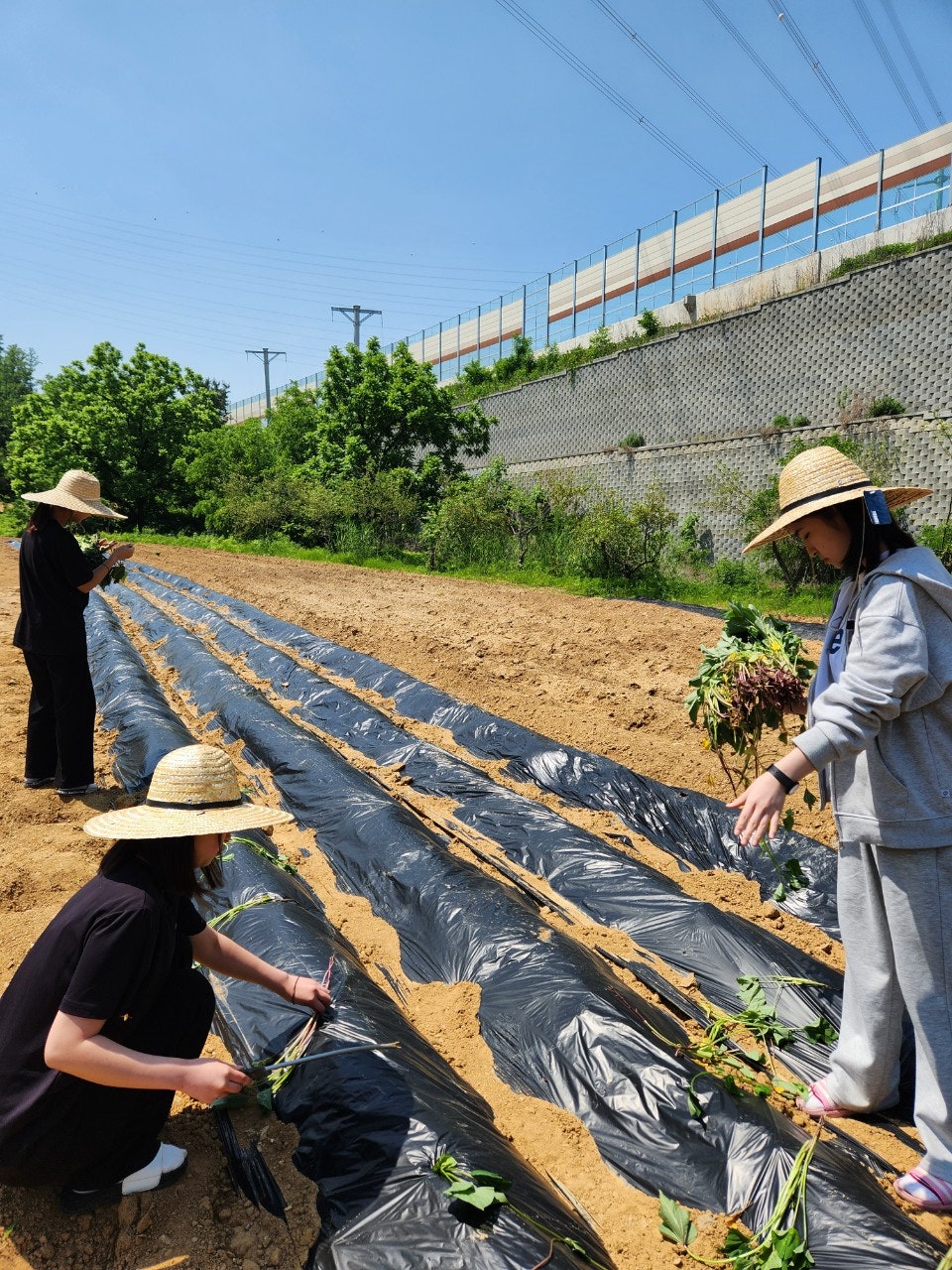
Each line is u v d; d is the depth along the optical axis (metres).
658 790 6.07
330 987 3.39
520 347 36.66
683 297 28.55
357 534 27.64
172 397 38.41
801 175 24.70
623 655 11.18
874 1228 2.49
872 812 2.73
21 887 4.66
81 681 5.85
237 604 15.13
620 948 4.21
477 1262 2.25
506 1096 3.16
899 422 17.73
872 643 2.63
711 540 22.05
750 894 4.88
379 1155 2.61
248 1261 2.39
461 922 4.11
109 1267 2.41
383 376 30.92
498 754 7.17
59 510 5.65
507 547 23.50
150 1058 2.33
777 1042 3.54
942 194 20.70
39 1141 2.40
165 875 2.46
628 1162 2.85
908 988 2.72
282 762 6.52
